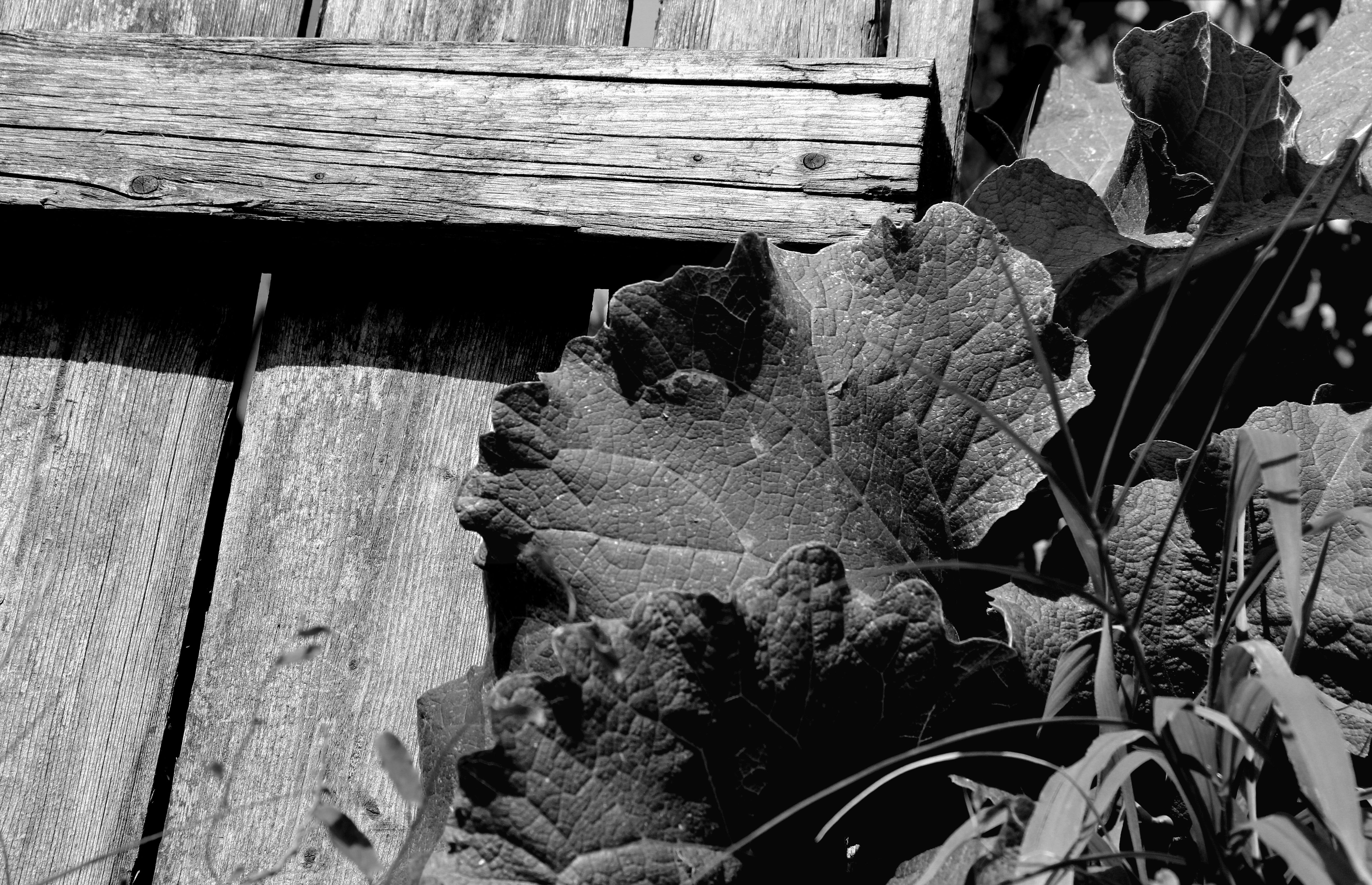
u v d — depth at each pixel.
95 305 1.51
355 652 1.45
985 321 1.39
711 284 1.38
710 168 1.46
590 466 1.36
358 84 1.50
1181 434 1.48
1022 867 1.25
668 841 1.29
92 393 1.50
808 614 1.32
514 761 1.29
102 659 1.46
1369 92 1.49
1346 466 1.37
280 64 1.51
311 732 1.44
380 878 1.42
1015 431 1.38
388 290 1.50
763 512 1.36
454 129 1.48
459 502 1.36
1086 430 1.48
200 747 1.45
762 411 1.37
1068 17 1.70
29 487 1.49
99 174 1.49
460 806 1.29
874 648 1.32
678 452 1.37
